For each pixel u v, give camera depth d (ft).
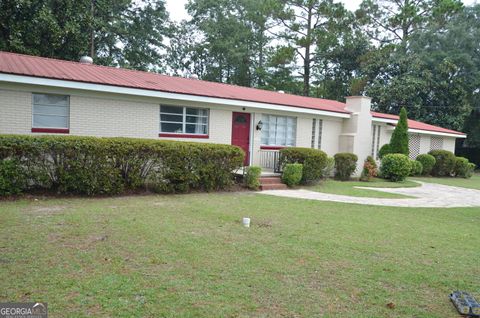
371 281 15.15
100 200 29.71
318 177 47.11
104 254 16.62
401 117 62.59
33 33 63.62
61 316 11.14
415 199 40.98
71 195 30.53
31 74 33.01
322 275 15.52
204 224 23.13
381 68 107.24
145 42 107.34
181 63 133.39
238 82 131.23
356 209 31.86
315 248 19.25
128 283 13.64
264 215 26.94
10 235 18.80
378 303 13.17
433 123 101.76
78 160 30.04
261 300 12.89
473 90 103.35
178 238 19.66
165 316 11.46
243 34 126.00
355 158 54.90
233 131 49.06
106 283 13.52
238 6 132.36
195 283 13.97
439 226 26.96
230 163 38.11
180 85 46.47
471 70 99.96
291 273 15.53
